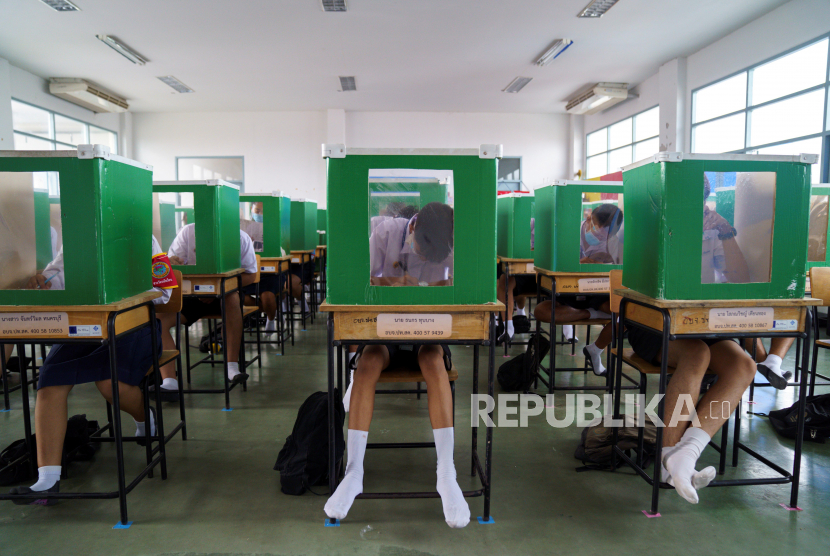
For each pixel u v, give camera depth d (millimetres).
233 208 3088
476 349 1979
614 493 1886
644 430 2113
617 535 1613
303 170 11211
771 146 6266
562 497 1855
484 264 1595
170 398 2943
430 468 2105
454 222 1575
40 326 1604
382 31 6703
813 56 5637
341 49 7359
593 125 10812
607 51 7547
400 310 1589
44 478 1740
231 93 9633
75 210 1569
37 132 8438
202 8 5977
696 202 1659
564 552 1525
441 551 1527
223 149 11164
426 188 1566
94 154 1548
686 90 7816
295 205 5492
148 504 1806
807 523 1682
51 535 1614
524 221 4027
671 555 1508
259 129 11148
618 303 2424
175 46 7176
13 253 1599
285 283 4742
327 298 1603
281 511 1758
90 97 8984
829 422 2328
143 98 9898
